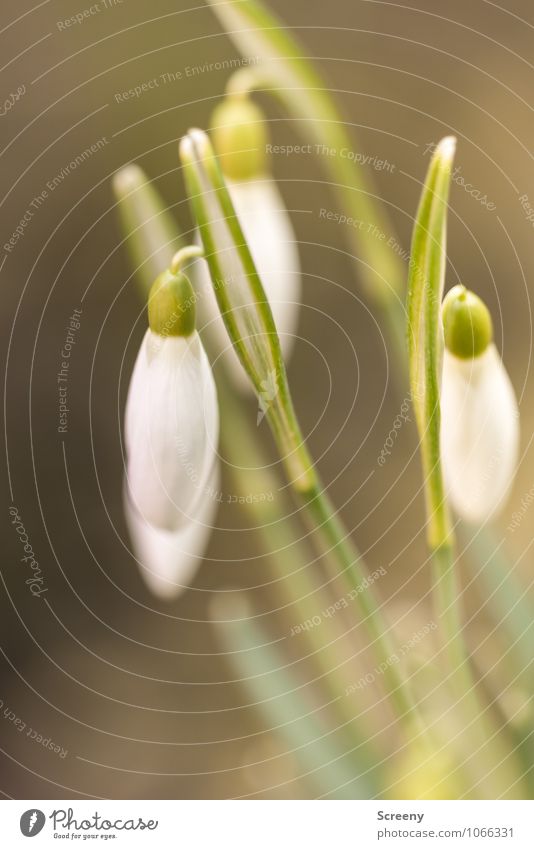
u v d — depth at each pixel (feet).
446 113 1.65
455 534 1.03
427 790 0.83
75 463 1.42
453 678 0.77
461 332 0.74
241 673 0.93
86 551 1.39
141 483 0.75
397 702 0.80
